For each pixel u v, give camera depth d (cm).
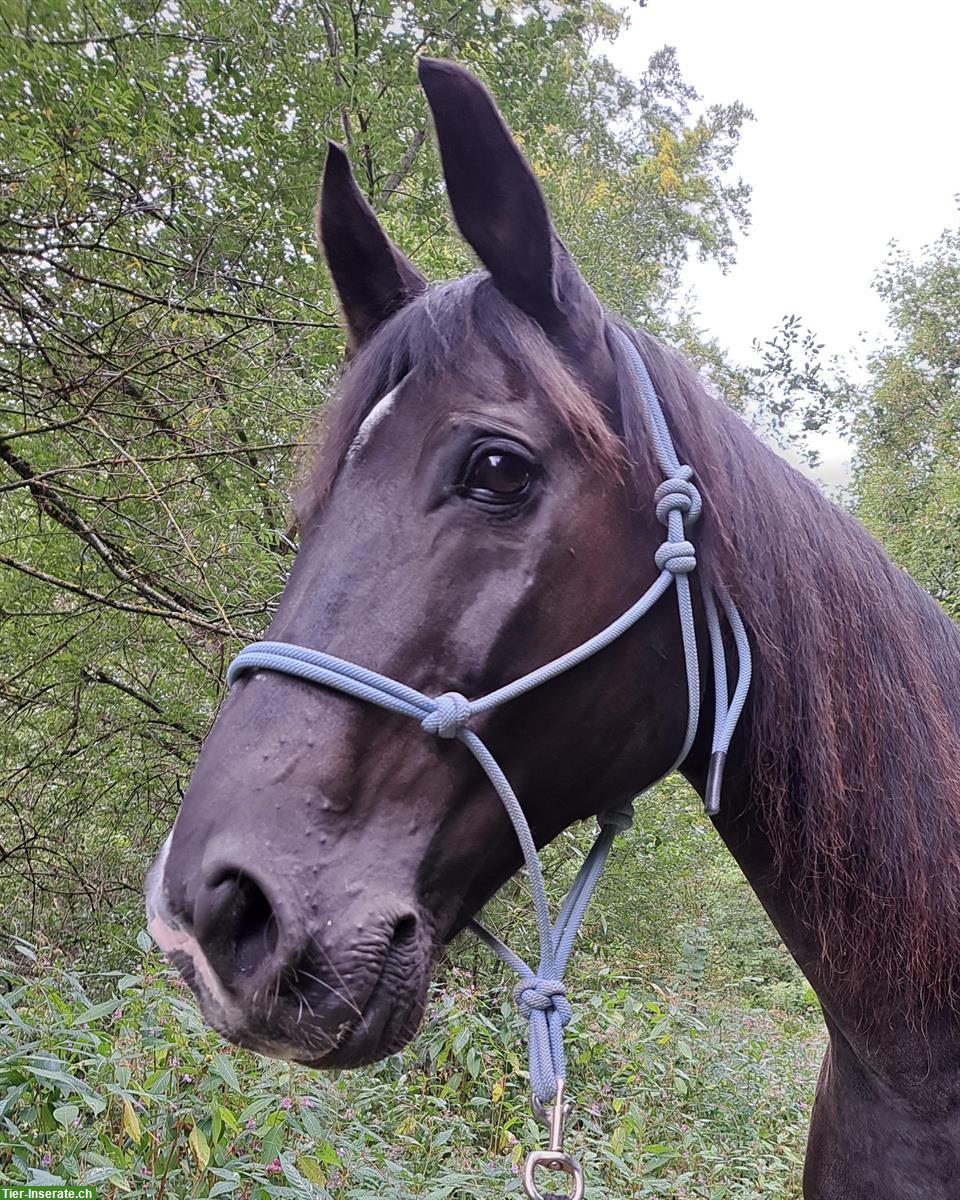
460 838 101
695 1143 322
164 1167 190
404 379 107
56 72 257
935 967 119
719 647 110
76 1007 235
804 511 125
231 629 304
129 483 343
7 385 331
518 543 100
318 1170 185
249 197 342
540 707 103
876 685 121
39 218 298
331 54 381
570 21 448
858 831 117
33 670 398
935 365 1575
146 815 437
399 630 98
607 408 109
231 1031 87
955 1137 124
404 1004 93
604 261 732
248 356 347
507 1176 246
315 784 93
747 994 747
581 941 512
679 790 541
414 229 424
